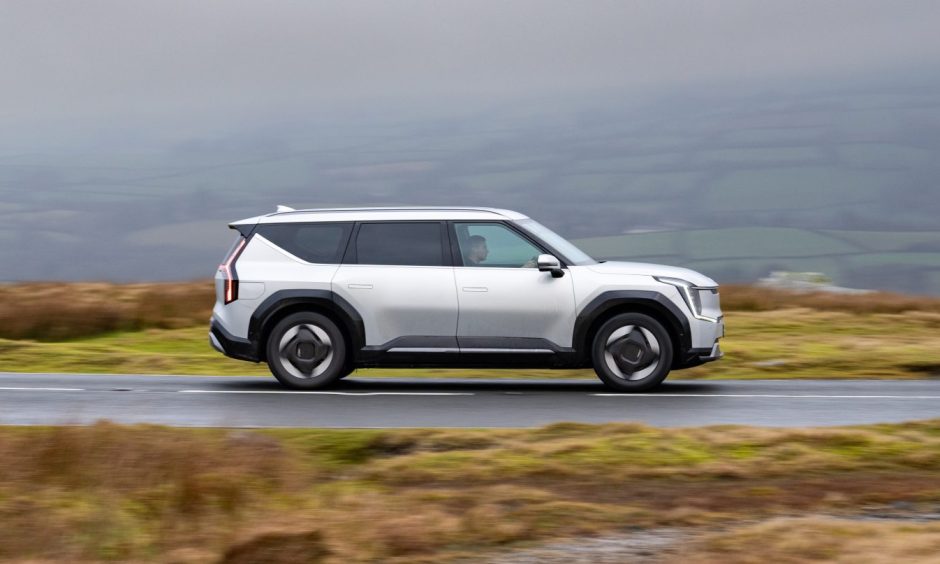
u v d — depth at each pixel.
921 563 5.07
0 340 16.12
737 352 15.05
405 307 11.93
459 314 11.88
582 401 11.19
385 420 9.84
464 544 5.82
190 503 6.45
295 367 12.10
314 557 5.54
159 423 9.62
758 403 11.07
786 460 7.78
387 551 5.67
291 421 9.77
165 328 19.06
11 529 5.91
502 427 9.45
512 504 6.59
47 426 8.74
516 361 11.90
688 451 7.97
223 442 7.93
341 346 12.05
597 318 11.97
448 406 10.80
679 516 6.36
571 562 5.51
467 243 12.09
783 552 5.35
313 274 12.06
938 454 7.90
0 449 7.58
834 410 10.59
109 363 15.02
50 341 18.11
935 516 6.41
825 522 5.89
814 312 19.95
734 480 7.38
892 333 17.89
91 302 19.67
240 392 11.88
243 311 12.12
